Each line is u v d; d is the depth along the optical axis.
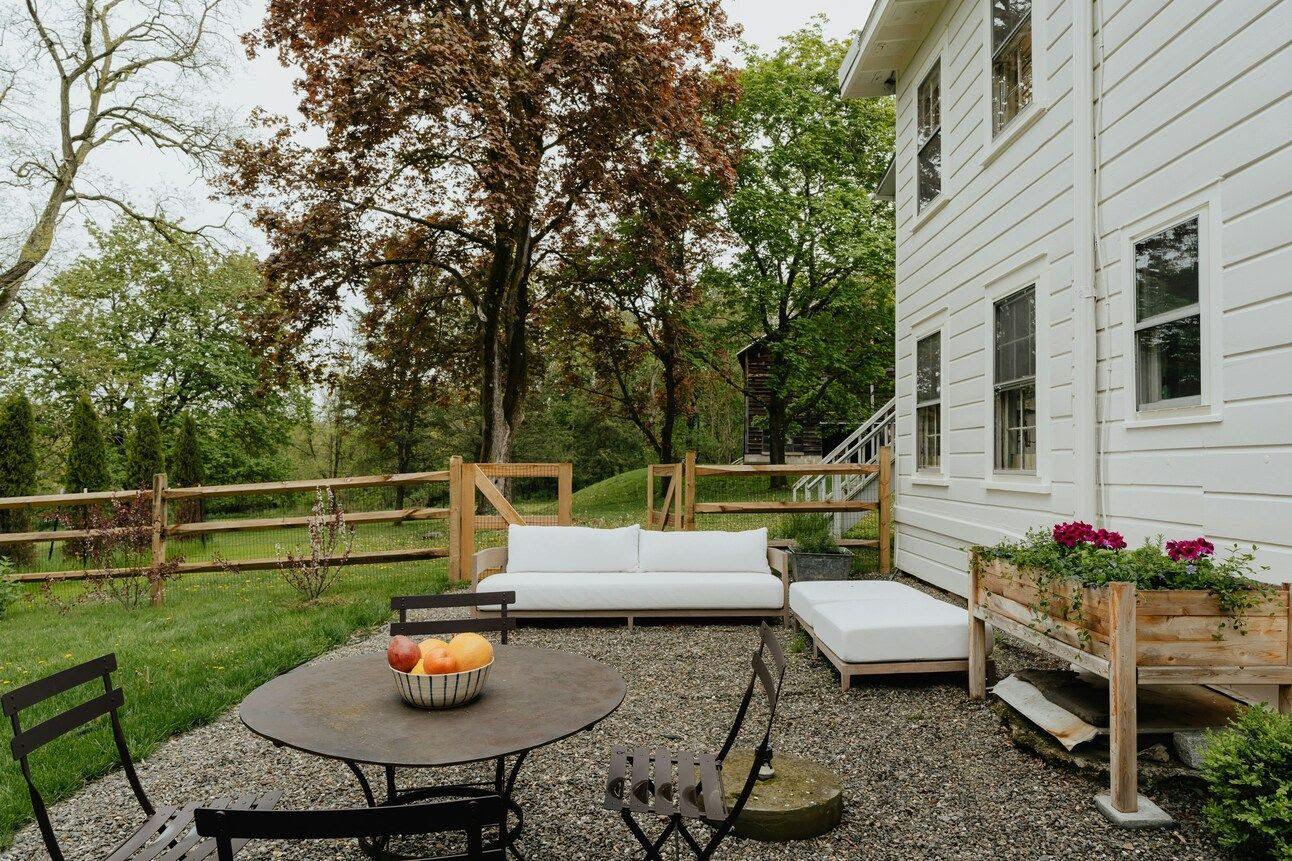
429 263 14.45
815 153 18.03
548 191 13.05
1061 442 5.10
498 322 14.08
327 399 25.81
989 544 6.28
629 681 4.69
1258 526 3.42
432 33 10.30
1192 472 3.85
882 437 12.45
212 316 24.41
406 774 3.34
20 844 2.76
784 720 3.96
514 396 15.12
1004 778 3.21
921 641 4.39
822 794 2.88
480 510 13.74
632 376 23.58
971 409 6.68
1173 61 4.01
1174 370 4.08
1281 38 3.29
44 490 20.08
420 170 13.31
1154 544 4.16
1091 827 2.77
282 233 12.33
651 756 2.65
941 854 2.62
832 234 18.09
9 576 8.03
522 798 3.08
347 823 1.44
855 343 19.67
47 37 14.97
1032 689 3.70
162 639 6.05
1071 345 4.96
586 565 6.64
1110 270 4.59
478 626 3.23
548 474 8.34
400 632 3.15
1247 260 3.49
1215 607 2.89
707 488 23.56
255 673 4.81
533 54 13.17
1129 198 4.41
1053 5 5.23
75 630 6.71
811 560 7.33
